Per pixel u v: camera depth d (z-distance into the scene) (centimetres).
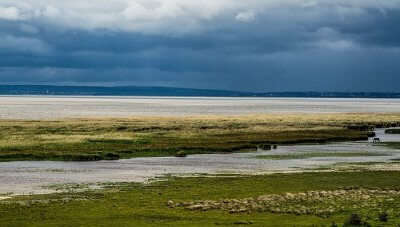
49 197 5228
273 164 8300
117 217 4253
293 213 4381
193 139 11512
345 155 9650
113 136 11688
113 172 7250
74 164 8106
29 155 8769
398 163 8406
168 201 4938
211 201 4938
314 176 6700
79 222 4056
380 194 5300
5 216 4281
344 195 5228
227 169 7662
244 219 4147
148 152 9600
